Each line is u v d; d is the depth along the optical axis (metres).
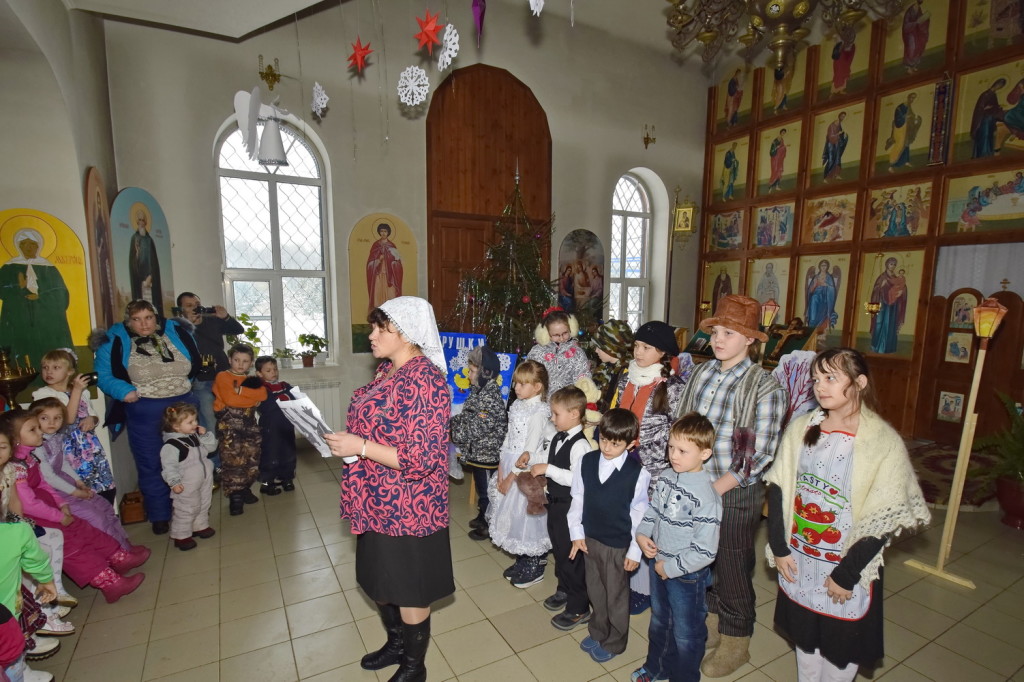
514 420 2.84
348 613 2.69
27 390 3.08
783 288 7.28
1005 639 2.52
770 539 1.85
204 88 4.87
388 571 1.87
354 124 5.60
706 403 2.11
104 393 3.38
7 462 2.22
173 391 3.53
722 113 8.02
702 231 8.38
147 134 4.63
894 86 6.00
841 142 6.57
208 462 3.44
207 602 2.77
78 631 2.53
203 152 4.91
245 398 3.93
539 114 6.77
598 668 2.28
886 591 2.94
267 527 3.66
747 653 2.23
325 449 1.81
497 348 5.60
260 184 5.48
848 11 3.15
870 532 1.61
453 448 4.15
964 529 3.71
